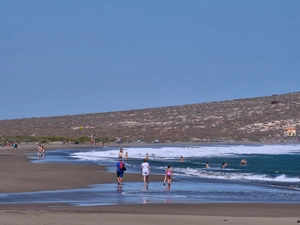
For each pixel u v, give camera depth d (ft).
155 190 164.25
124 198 140.77
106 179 196.75
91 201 132.98
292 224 95.66
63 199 137.39
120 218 97.50
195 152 509.35
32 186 168.45
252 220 99.45
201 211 114.52
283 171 274.77
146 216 100.99
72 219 94.68
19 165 267.18
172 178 210.59
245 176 229.86
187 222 95.40
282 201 136.67
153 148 585.22
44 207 118.83
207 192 159.22
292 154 512.22
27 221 90.99
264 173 254.68
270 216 108.06
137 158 384.06
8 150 490.08
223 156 453.17
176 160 369.09
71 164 284.41
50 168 247.50
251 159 418.51
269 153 531.50
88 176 205.87
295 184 190.70
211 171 264.72
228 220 98.78
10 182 178.29
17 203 127.65
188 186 178.70
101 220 94.68
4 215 96.84
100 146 629.51
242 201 135.74
